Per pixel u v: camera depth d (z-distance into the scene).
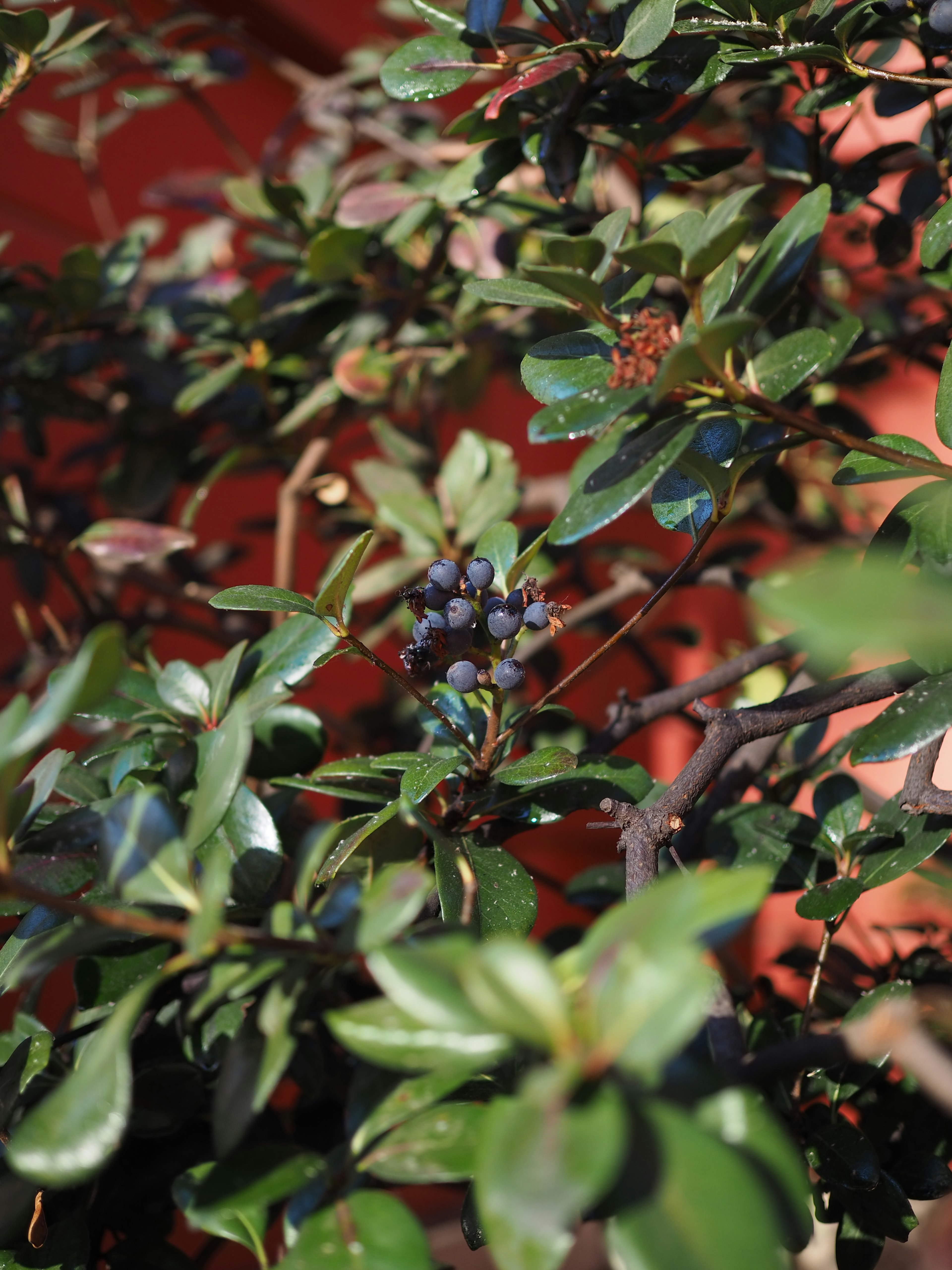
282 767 0.51
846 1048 0.35
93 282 0.72
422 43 0.53
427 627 0.46
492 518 0.69
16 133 1.16
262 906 0.43
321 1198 0.36
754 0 0.48
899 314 0.85
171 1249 0.48
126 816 0.38
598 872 0.59
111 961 0.43
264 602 0.44
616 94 0.55
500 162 0.58
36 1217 0.44
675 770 1.47
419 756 0.46
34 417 0.84
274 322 0.75
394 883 0.36
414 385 0.90
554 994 0.32
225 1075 0.36
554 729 0.82
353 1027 0.34
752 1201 0.30
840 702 0.45
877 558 0.43
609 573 1.33
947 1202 0.50
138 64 0.90
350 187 0.92
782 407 0.40
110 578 0.93
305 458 0.79
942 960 0.54
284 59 1.26
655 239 0.40
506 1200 0.28
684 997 0.31
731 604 1.52
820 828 0.50
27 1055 0.42
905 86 0.55
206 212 0.88
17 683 0.96
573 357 0.43
